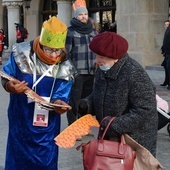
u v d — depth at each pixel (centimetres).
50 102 433
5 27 3253
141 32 1819
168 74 1308
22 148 439
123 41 355
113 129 349
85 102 377
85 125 361
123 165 330
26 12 2983
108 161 331
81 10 733
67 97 436
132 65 356
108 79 360
